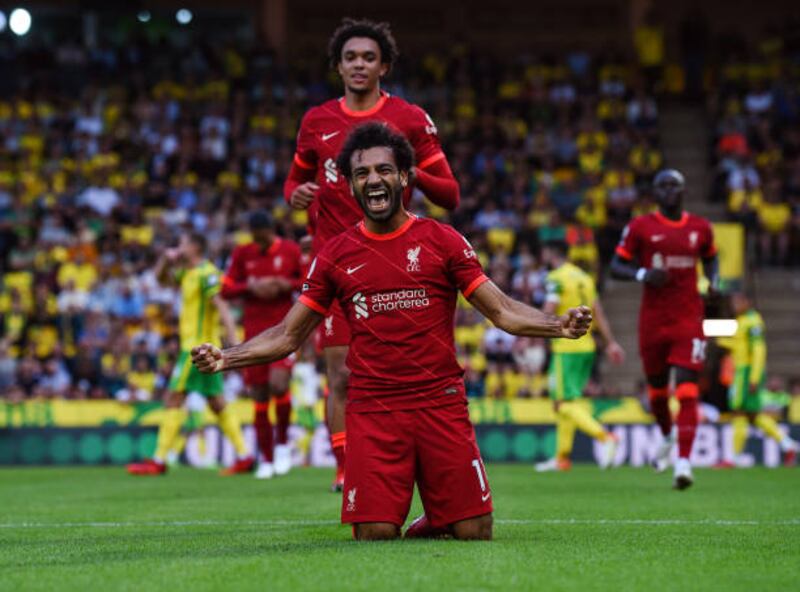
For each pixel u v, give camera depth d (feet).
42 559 29.86
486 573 25.54
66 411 94.07
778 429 86.94
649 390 62.44
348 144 32.01
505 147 147.84
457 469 31.27
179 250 71.20
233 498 52.42
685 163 153.07
